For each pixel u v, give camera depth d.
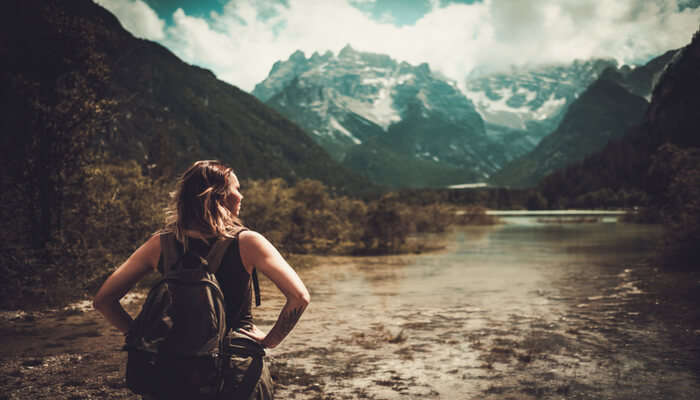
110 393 3.58
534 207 95.38
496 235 32.44
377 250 21.56
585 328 6.01
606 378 4.01
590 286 9.96
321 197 27.31
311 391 3.76
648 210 43.62
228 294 1.52
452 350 5.05
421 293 9.59
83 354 4.67
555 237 28.97
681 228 12.27
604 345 5.12
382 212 22.06
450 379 4.05
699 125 82.06
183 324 1.40
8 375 4.00
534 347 5.12
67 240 9.86
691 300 7.52
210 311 1.42
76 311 6.85
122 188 11.51
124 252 10.27
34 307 7.00
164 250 1.52
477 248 22.39
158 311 1.42
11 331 5.66
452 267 14.91
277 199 20.61
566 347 5.09
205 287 1.43
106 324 6.08
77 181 10.23
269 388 1.58
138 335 1.41
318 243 21.80
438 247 22.84
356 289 10.27
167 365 1.38
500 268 14.27
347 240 23.73
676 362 4.40
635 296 8.34
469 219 51.19
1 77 9.20
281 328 1.50
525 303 8.16
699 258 11.79
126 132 78.06
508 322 6.55
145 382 1.40
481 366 4.44
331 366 4.46
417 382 3.97
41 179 9.56
